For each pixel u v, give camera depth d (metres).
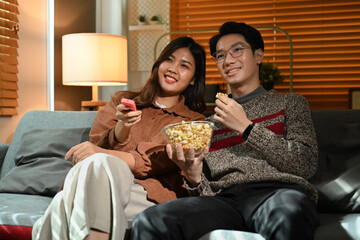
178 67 1.94
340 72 4.87
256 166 1.50
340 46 4.85
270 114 1.59
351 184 1.55
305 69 4.95
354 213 1.54
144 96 1.94
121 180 1.29
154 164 1.63
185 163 1.47
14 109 2.83
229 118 1.46
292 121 1.55
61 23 3.50
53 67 3.35
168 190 1.65
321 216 1.52
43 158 2.06
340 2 4.82
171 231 1.21
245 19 5.06
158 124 1.87
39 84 3.21
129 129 1.65
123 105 1.57
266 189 1.40
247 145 1.56
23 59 3.02
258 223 1.23
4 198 1.79
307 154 1.45
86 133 2.19
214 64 5.04
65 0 3.57
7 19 2.76
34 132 2.18
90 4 4.12
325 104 4.90
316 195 1.46
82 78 2.97
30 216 1.53
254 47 1.71
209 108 4.67
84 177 1.22
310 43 4.92
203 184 1.56
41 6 3.24
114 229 1.21
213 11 5.11
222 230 1.24
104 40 3.00
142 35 4.79
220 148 1.62
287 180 1.42
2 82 2.69
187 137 1.37
